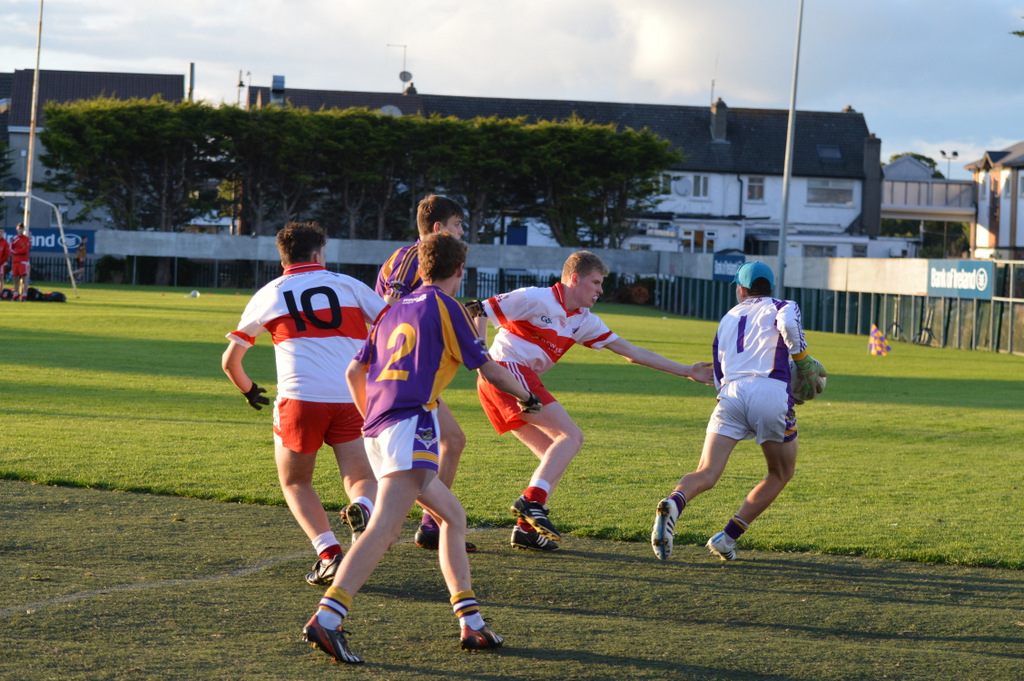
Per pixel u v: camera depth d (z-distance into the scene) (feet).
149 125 453.99
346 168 476.13
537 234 558.15
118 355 157.28
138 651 35.58
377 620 40.75
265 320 46.93
